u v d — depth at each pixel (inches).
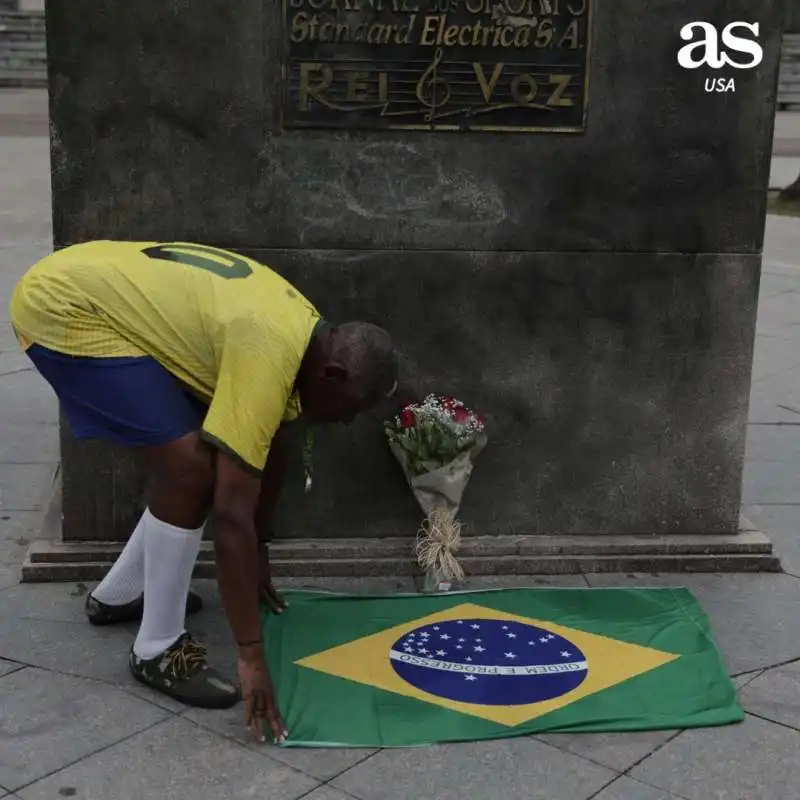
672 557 161.8
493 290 155.1
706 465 163.6
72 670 132.6
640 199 153.6
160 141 146.3
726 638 143.6
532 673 133.4
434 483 152.6
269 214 149.9
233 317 115.6
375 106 147.6
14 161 601.6
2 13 1024.2
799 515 183.2
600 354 158.6
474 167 150.6
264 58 144.9
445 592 153.3
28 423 222.1
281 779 113.5
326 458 158.4
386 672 132.9
